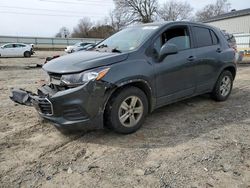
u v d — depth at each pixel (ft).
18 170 9.92
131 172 9.61
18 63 56.08
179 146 11.52
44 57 81.15
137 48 13.05
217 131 13.12
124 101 12.27
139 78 12.43
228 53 18.06
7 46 79.46
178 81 14.61
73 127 11.48
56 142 12.24
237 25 113.19
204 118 15.08
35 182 9.16
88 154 11.04
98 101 11.37
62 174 9.61
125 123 12.64
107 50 13.94
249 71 35.24
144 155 10.80
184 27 15.57
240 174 9.30
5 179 9.35
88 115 11.39
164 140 12.19
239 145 11.52
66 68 11.67
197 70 15.71
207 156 10.58
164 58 13.70
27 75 35.35
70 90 11.23
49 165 10.25
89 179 9.25
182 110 16.57
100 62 11.69
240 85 24.62
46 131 13.55
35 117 15.70
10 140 12.50
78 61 12.02
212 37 17.40
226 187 8.61
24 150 11.50
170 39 14.57
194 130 13.33
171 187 8.67
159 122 14.51
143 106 13.08
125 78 11.85
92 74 11.23
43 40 153.38
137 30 15.15
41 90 12.67
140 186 8.77
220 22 121.70
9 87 25.79
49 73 12.38
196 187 8.63
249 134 12.70
